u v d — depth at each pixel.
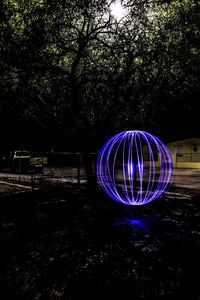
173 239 6.64
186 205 10.39
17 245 6.29
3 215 9.09
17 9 10.71
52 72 11.45
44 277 4.72
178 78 11.84
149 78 11.56
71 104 12.12
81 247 6.14
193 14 11.47
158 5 11.37
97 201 11.20
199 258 5.51
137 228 7.58
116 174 21.41
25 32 10.71
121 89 11.59
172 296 4.12
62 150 28.17
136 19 11.10
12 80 12.39
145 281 4.59
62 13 10.49
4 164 25.39
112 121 12.99
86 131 12.51
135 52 11.28
